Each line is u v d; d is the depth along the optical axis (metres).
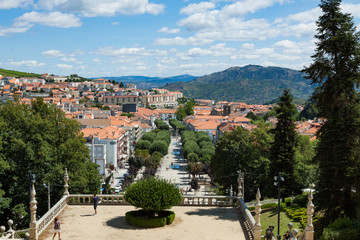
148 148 192.88
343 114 49.62
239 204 41.12
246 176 89.06
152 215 36.50
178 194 36.72
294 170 79.62
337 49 50.31
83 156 73.75
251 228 32.94
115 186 132.38
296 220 62.03
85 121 193.50
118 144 174.25
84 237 31.95
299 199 72.69
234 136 93.38
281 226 60.28
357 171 48.31
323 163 50.88
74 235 32.41
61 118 74.62
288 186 79.81
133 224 35.16
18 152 63.22
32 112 76.00
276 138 80.06
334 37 49.41
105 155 153.75
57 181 64.94
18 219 61.31
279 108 80.44
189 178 153.38
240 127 95.19
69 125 73.88
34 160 63.31
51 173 63.94
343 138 48.03
